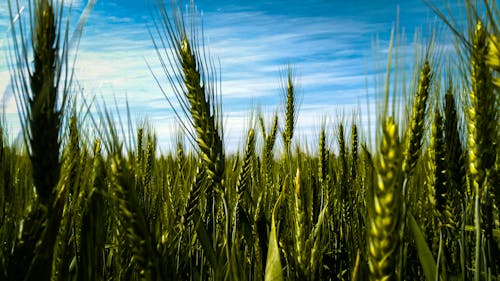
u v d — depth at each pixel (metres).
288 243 0.33
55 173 0.21
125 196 0.21
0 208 0.25
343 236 0.44
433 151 0.32
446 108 0.32
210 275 0.35
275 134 0.59
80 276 0.25
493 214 0.31
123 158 0.22
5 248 0.23
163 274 0.22
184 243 0.36
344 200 0.46
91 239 0.25
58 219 0.22
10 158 0.27
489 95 0.27
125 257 0.30
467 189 0.34
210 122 0.29
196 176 0.37
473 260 0.33
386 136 0.19
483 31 0.27
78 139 0.27
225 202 0.29
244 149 0.42
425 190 0.35
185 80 0.30
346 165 0.51
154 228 0.25
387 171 0.19
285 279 0.31
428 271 0.27
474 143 0.28
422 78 0.31
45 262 0.21
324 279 0.40
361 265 0.25
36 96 0.21
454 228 0.31
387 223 0.19
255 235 0.35
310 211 0.36
